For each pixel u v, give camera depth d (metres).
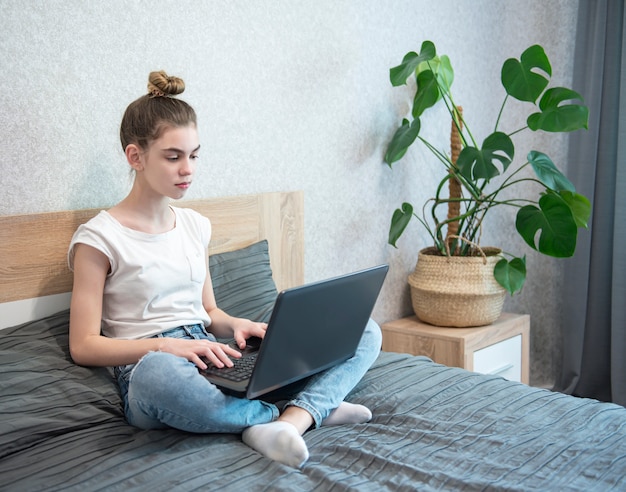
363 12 2.71
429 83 2.71
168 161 1.71
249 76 2.33
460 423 1.58
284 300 1.39
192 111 1.76
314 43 2.54
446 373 1.91
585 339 3.20
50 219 1.82
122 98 2.01
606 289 3.13
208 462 1.36
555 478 1.31
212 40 2.22
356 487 1.29
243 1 2.29
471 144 3.21
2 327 1.75
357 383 1.79
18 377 1.53
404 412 1.66
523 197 3.41
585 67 3.12
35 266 1.80
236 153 2.32
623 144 2.96
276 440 1.41
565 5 3.22
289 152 2.49
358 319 1.67
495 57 3.31
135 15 2.02
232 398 1.50
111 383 1.63
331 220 2.67
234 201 2.27
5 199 1.78
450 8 3.06
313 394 1.61
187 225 1.89
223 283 2.09
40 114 1.83
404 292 3.02
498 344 2.80
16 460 1.36
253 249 2.26
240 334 1.79
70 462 1.35
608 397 3.19
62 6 1.86
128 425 1.53
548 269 3.40
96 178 1.97
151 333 1.70
